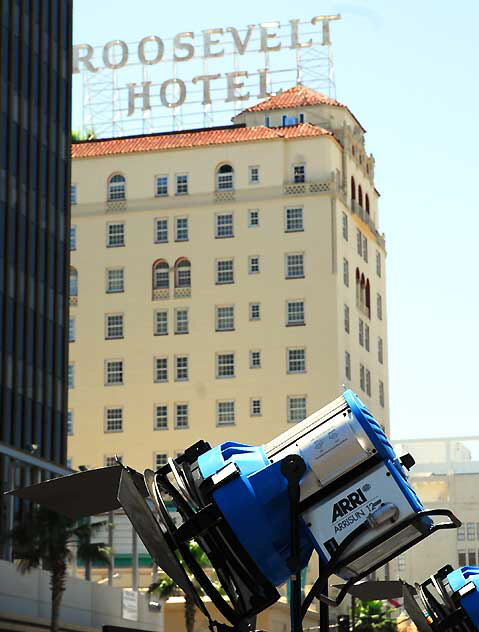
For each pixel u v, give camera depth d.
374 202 137.62
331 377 119.62
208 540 8.70
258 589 8.66
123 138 129.88
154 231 125.62
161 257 125.12
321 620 8.80
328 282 121.19
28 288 77.75
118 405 123.50
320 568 8.64
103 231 126.69
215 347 122.50
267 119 129.50
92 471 8.90
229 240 123.94
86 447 123.25
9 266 75.75
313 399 119.56
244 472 8.76
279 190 123.31
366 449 8.70
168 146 126.31
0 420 72.94
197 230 124.69
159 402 122.75
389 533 8.61
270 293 122.25
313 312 121.00
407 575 139.00
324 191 122.31
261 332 121.81
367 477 8.69
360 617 71.88
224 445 8.98
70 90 85.06
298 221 122.75
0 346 73.81
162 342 123.75
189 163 125.94
